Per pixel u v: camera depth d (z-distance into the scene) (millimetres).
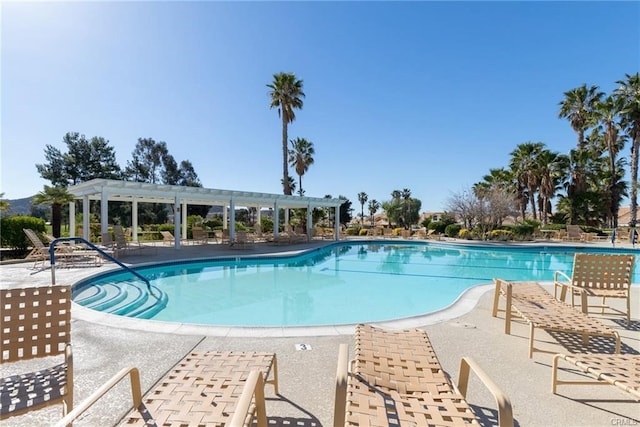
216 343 3486
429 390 1988
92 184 11570
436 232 27109
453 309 4957
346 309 6961
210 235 20125
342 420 1583
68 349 2039
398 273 11195
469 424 1646
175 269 10445
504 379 2762
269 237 18859
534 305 3871
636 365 2277
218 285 9070
